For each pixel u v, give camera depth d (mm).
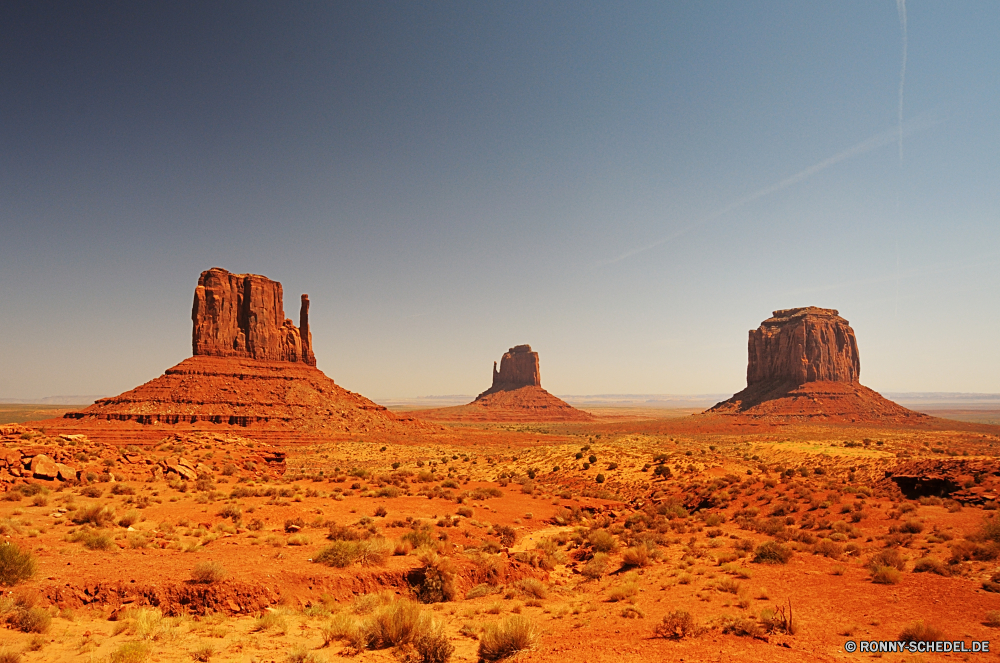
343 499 38000
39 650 11656
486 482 59500
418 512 35094
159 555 20188
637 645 13086
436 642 12648
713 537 33125
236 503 32438
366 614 16047
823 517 35906
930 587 18484
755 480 50875
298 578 18656
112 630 13414
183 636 13445
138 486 35875
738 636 13852
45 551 19156
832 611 16281
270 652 12594
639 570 24766
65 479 33906
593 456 67562
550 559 26547
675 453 68812
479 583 21844
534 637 13305
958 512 33344
